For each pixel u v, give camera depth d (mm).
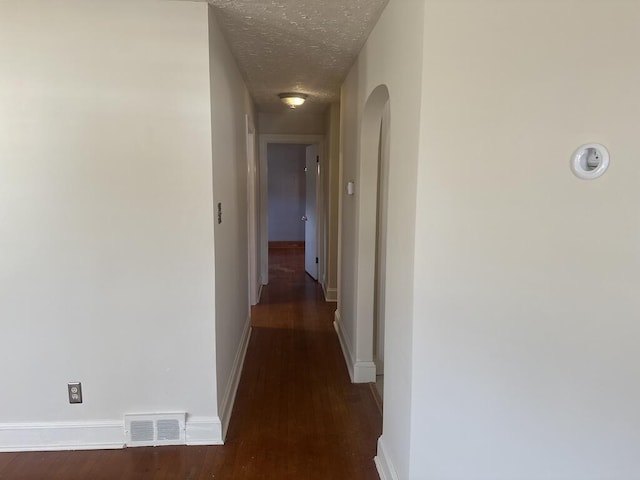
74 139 2086
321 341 3883
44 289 2162
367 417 2625
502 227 1549
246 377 3162
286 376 3182
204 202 2174
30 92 2043
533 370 1588
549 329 1553
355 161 3068
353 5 2059
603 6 1379
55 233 2133
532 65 1458
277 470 2127
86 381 2236
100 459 2186
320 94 4234
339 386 3027
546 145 1478
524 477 1652
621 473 1560
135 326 2227
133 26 2047
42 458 2188
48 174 2094
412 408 1681
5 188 2086
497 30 1472
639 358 1492
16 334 2180
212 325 2258
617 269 1467
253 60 3033
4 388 2211
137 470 2107
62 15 2016
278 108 5090
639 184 1413
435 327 1636
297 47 2725
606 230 1458
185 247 2197
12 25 2006
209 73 2104
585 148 1437
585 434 1571
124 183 2133
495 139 1518
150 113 2102
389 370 2041
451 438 1695
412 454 1705
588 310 1509
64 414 2252
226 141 2625
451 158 1548
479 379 1642
